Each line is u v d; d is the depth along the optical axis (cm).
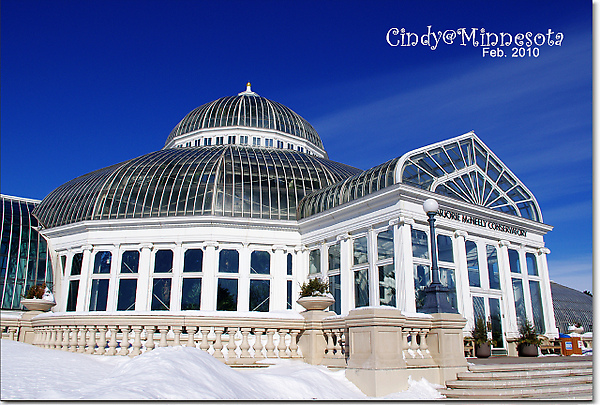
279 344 1675
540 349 3100
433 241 1767
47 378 1170
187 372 1123
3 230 3425
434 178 3019
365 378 1409
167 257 3259
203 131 4622
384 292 2778
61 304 3341
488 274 3108
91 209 3403
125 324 1628
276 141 4678
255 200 3406
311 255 3400
